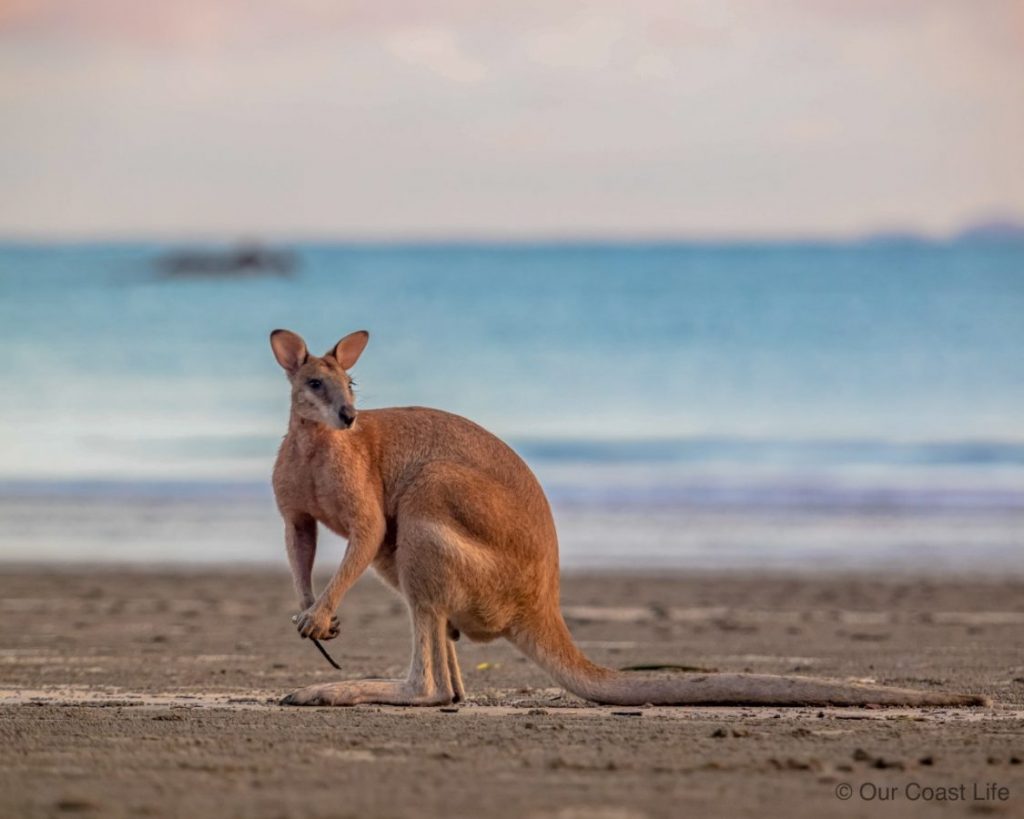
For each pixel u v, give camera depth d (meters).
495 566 32.94
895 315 187.88
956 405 133.88
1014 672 39.78
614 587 61.91
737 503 86.00
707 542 74.62
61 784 23.55
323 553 73.00
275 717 30.58
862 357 160.88
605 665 41.84
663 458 105.50
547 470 99.62
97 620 52.25
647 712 31.91
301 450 33.97
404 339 179.75
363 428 34.44
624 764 25.11
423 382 151.25
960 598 58.97
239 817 21.30
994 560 69.50
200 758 25.62
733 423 126.69
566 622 52.75
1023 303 196.00
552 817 21.47
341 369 34.81
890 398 138.12
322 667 41.12
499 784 23.58
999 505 85.12
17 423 123.12
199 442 113.12
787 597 59.31
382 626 52.12
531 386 148.38
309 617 32.81
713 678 32.53
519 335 180.50
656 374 153.62
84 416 127.44
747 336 175.38
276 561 69.88
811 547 73.12
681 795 22.88
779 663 42.06
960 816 21.73
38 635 48.19
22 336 178.50
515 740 27.45
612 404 137.88
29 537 76.31
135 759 25.53
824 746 26.86
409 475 34.19
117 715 30.75
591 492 90.00
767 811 21.95
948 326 179.00
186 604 56.97
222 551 72.69
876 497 87.81
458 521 33.09
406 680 33.19
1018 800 22.72
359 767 24.88
